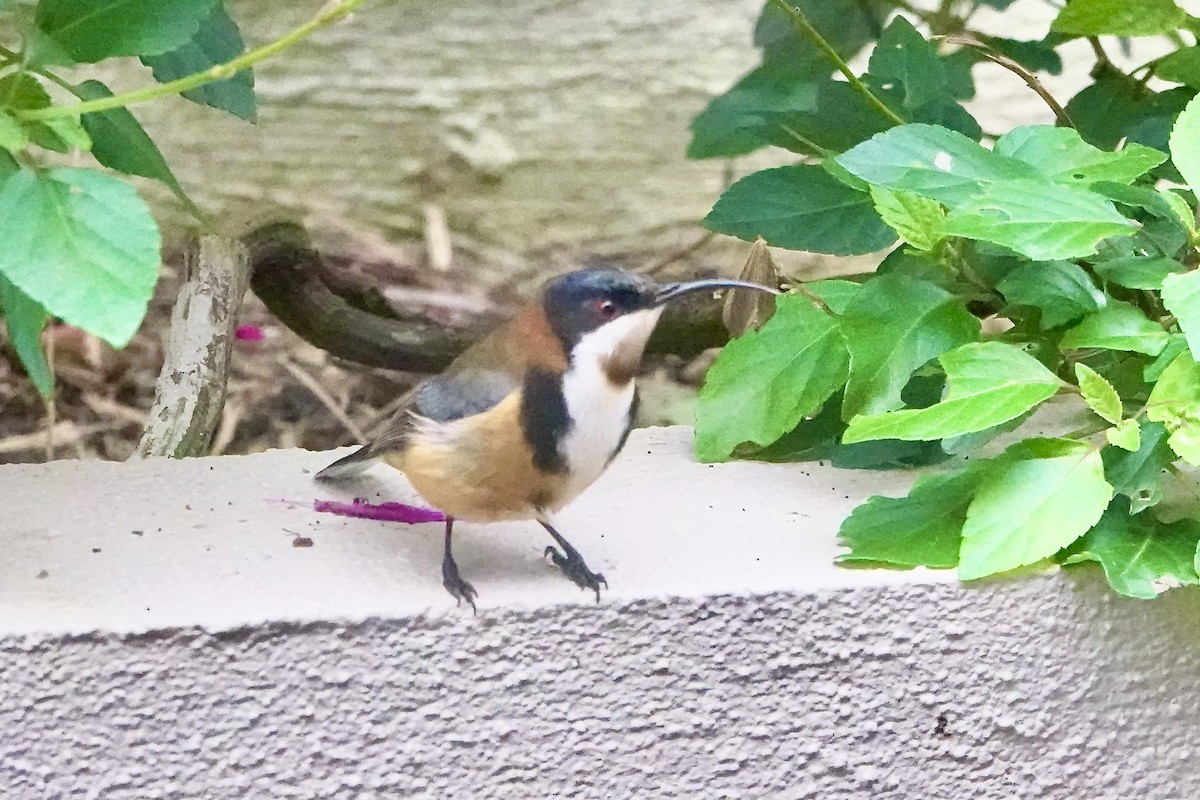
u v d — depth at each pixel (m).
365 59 5.80
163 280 5.44
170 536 3.07
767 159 6.07
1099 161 3.02
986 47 4.09
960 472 3.16
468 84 5.94
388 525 3.18
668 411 5.06
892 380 3.10
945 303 3.18
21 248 2.33
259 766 2.76
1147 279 3.04
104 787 2.71
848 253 3.67
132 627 2.61
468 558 2.98
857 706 2.94
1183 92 3.81
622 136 6.11
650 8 5.94
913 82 3.90
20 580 2.80
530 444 2.71
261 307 5.64
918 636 2.90
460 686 2.78
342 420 5.14
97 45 2.74
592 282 2.73
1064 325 3.14
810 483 3.50
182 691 2.67
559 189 6.17
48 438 4.81
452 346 5.28
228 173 5.80
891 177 2.86
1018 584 2.90
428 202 6.06
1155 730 3.09
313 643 2.69
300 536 3.10
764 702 2.90
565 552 2.91
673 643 2.82
